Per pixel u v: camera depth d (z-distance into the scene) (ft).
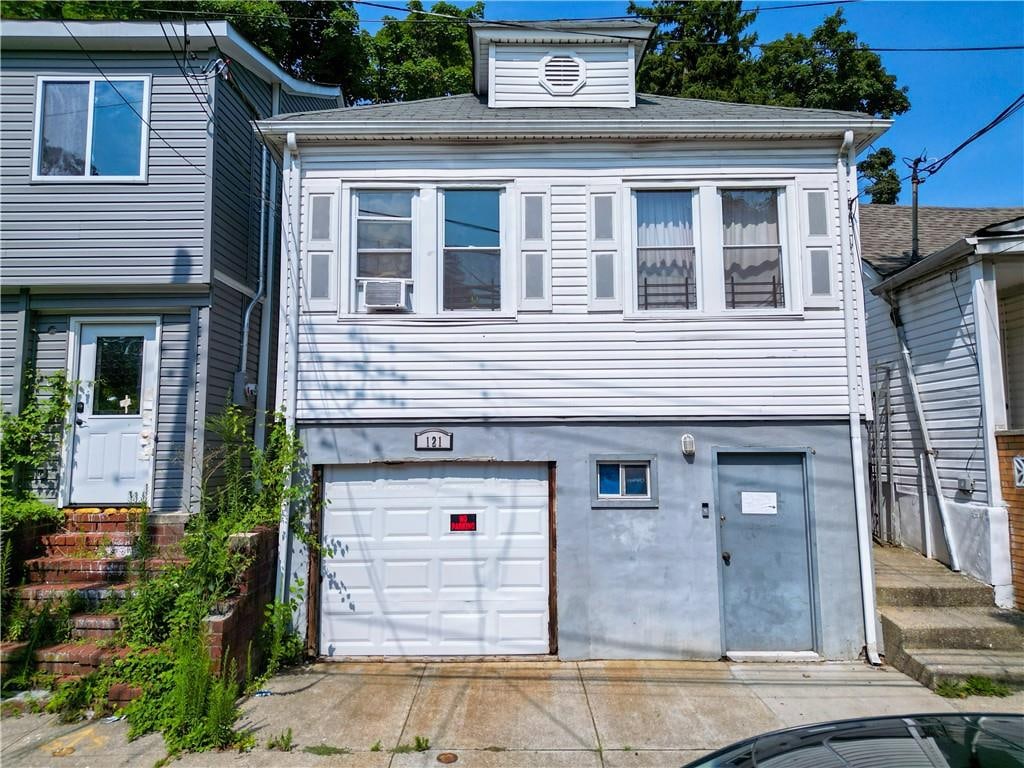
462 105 26.53
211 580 17.89
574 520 21.30
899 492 27.71
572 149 22.68
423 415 21.75
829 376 21.72
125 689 16.20
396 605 21.36
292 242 22.25
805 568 21.25
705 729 15.72
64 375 23.94
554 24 25.98
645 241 22.76
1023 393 28.09
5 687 16.79
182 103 25.38
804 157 22.66
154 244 24.61
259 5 43.68
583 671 19.71
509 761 14.26
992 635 19.30
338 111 24.54
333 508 21.71
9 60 25.08
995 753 7.06
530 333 22.02
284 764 14.05
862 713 16.56
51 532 22.15
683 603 20.93
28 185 24.59
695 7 66.08
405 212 22.89
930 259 24.17
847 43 63.41
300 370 21.95
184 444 24.00
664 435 21.62
